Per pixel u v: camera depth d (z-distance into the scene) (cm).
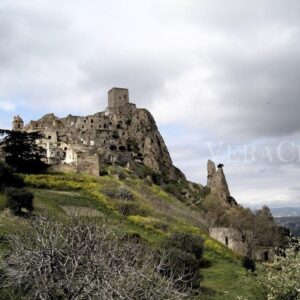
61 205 7669
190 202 14250
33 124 16788
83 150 14312
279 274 3319
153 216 9012
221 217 11712
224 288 5238
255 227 10375
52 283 2077
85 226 2355
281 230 11031
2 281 2398
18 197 6209
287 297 3203
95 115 17662
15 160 10356
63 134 16275
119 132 17650
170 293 2312
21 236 2600
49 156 13938
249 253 9062
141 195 11119
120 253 2350
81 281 2078
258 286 3453
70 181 9750
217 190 15100
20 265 2225
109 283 2034
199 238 7000
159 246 6159
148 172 15400
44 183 9175
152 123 19412
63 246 2197
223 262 7281
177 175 18912
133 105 19125
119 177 12188
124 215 8356
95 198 8950
